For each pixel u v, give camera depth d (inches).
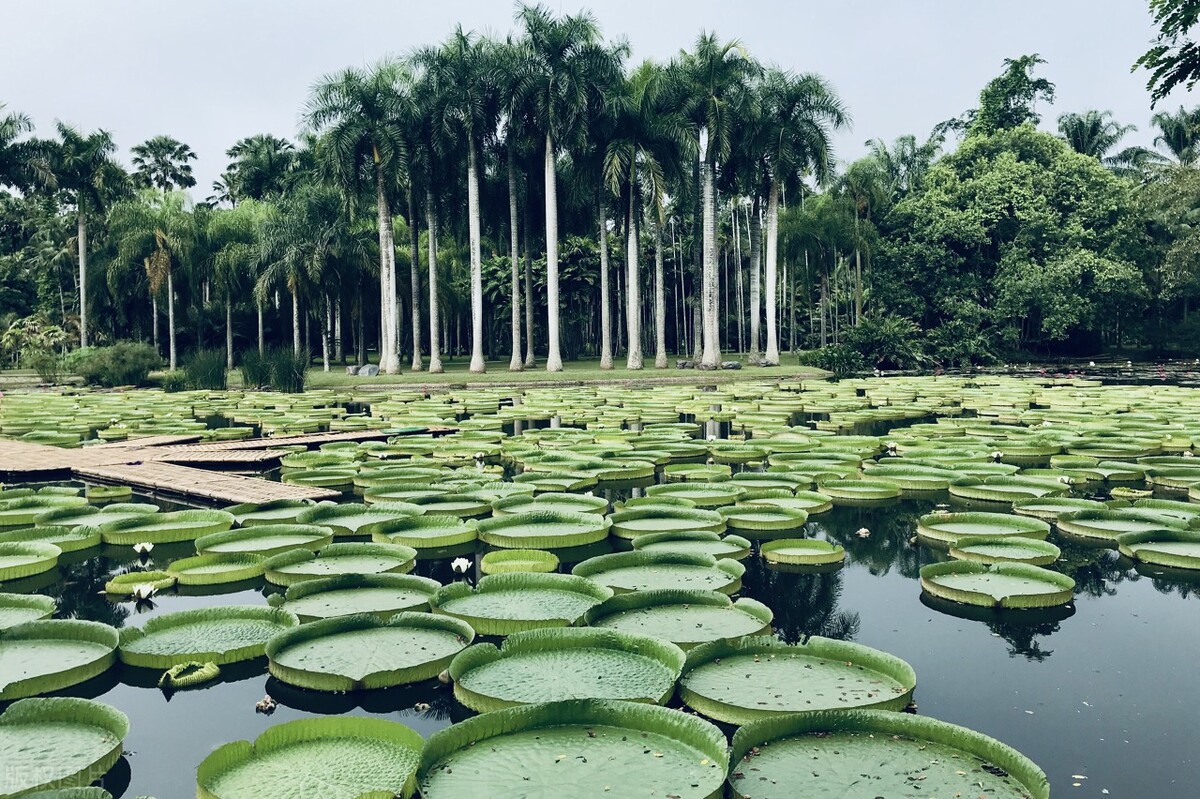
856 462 482.3
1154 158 1841.8
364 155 1294.3
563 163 1461.6
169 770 167.0
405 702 195.9
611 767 150.2
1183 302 1786.4
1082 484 427.8
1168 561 287.4
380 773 150.6
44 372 1422.2
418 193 1396.4
